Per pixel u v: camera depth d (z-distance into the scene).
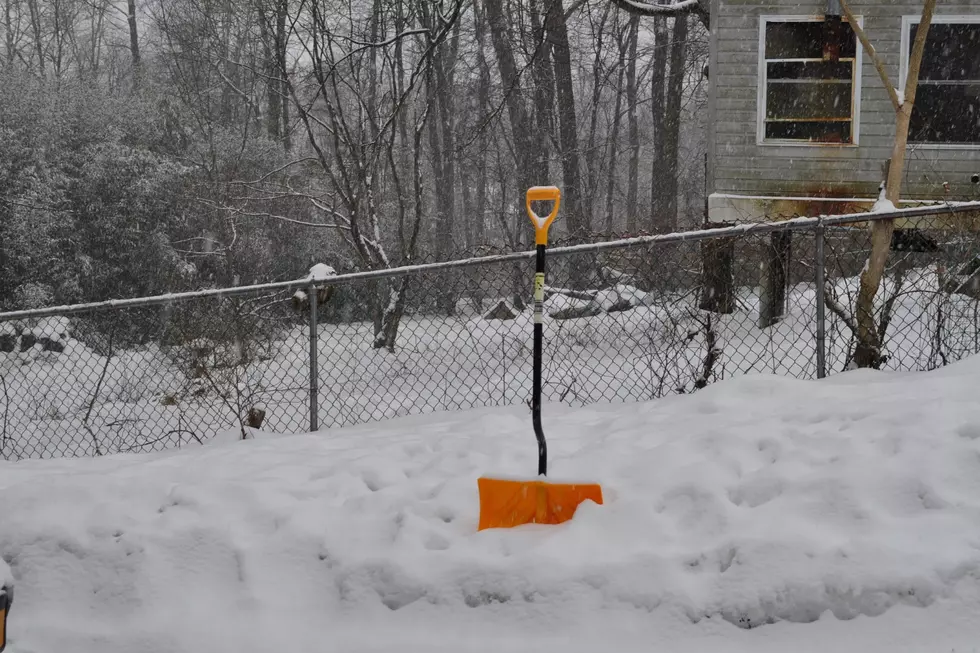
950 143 11.08
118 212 18.17
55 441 8.16
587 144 27.00
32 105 18.36
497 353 8.66
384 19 12.99
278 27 12.15
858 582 2.93
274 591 3.50
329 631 3.29
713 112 11.79
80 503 4.20
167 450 6.04
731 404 4.79
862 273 5.79
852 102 11.36
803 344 7.36
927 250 5.99
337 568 3.51
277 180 18.75
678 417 4.70
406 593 3.33
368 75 15.67
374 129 13.05
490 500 3.64
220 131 20.48
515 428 5.15
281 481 4.29
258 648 3.24
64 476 4.63
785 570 3.03
